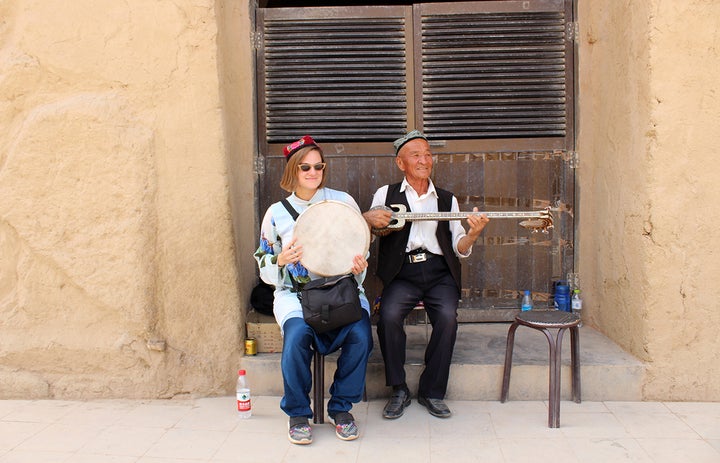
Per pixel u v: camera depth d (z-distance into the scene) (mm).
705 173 3271
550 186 4004
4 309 3535
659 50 3227
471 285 4070
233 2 3826
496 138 4000
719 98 3246
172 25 3430
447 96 3984
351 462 2773
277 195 4039
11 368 3543
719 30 3225
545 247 4035
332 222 3033
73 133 3420
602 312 3895
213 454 2854
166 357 3518
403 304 3330
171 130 3467
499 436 2998
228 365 3570
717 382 3371
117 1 3434
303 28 3984
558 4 3957
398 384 3283
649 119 3256
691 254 3305
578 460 2756
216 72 3445
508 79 3977
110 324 3518
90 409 3385
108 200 3439
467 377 3434
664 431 3020
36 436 3037
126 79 3459
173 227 3490
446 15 3980
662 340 3348
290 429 2973
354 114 4000
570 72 3984
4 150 3486
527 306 4008
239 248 3768
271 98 4000
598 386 3400
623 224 3562
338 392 3055
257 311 3805
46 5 3445
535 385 3412
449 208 3531
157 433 3076
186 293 3521
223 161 3486
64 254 3471
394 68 4004
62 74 3471
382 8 3992
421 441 2965
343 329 2998
